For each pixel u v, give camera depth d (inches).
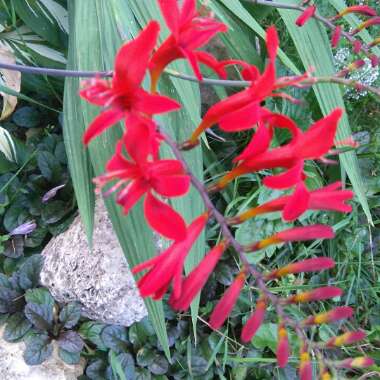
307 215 18.5
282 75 19.8
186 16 7.9
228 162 19.7
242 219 7.5
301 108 19.3
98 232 16.7
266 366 18.2
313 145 7.1
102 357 17.7
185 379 17.6
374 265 19.8
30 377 16.2
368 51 14.1
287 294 18.6
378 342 18.8
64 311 16.7
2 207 17.8
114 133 12.7
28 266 17.1
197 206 13.5
